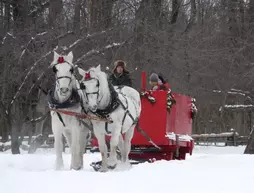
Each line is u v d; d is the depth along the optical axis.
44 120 25.69
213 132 35.94
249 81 30.69
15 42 23.48
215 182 8.51
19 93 22.83
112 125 10.88
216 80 30.36
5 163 13.01
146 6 26.30
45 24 25.06
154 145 12.99
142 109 13.41
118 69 12.87
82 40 23.84
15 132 23.19
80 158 11.04
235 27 32.62
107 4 25.69
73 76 10.59
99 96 10.38
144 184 8.18
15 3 25.58
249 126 37.28
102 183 8.22
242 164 12.16
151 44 25.34
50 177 8.85
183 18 31.80
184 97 15.17
